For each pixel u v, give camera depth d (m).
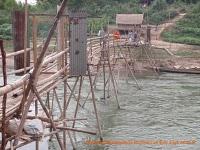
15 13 15.25
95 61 25.25
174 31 60.88
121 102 28.03
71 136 18.50
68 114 23.50
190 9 65.94
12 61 28.89
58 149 17.11
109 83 31.33
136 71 42.66
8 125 9.77
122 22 51.62
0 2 52.75
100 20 45.53
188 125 22.52
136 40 44.50
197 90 33.44
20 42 15.20
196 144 19.23
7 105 10.56
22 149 13.59
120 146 18.75
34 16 12.73
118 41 35.91
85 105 26.27
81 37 15.41
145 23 62.78
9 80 21.69
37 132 9.95
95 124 22.12
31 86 10.06
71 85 31.73
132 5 65.50
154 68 43.12
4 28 47.66
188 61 48.31
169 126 22.27
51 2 47.12
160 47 52.91
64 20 15.55
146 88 34.12
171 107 26.94
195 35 59.72
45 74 15.22
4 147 9.20
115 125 22.20
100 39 25.86
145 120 23.41
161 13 65.19
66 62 15.52
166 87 34.78
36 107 13.50
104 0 63.53
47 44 9.62
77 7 54.75
